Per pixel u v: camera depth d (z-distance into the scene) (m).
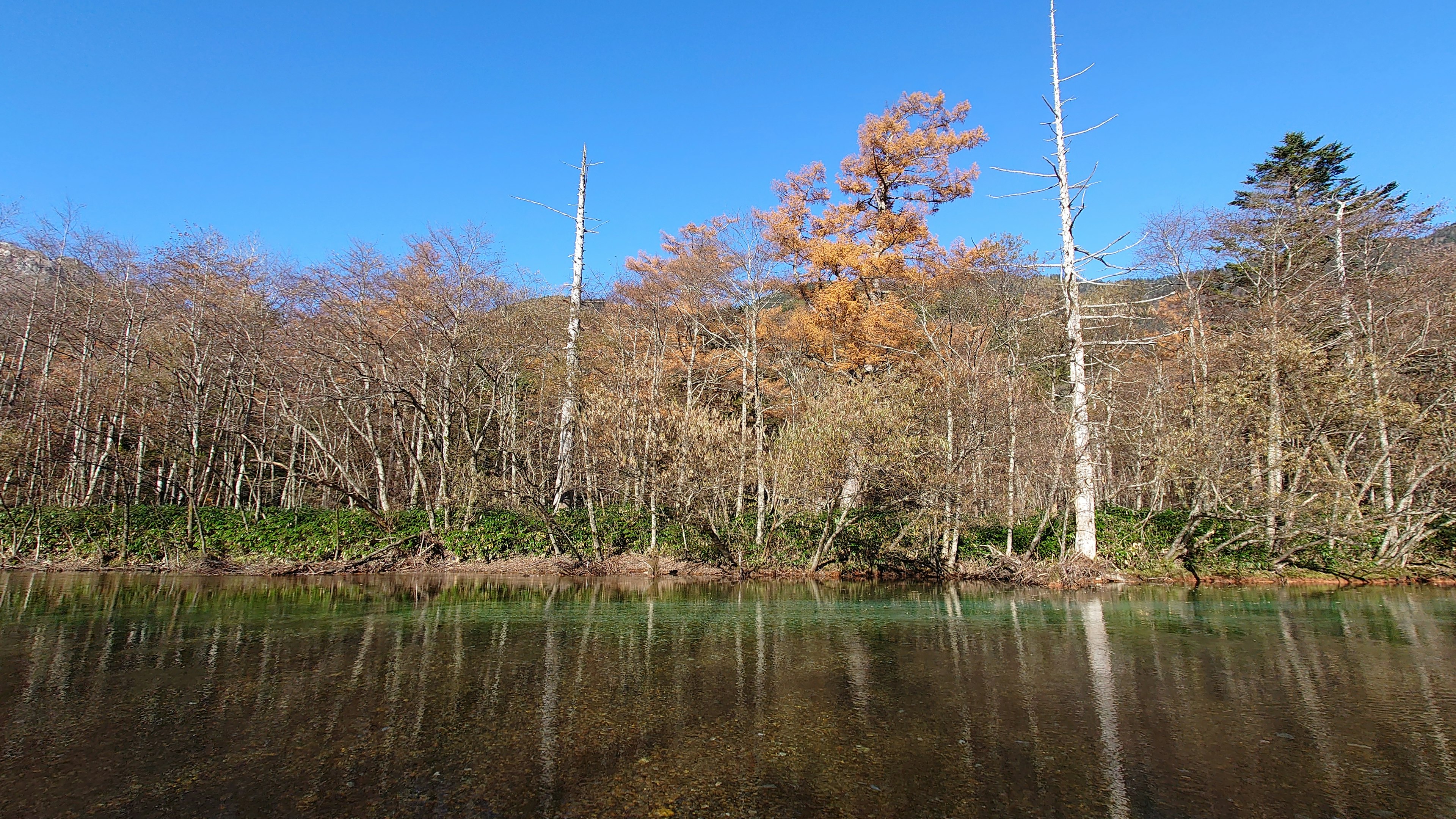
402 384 20.30
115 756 5.21
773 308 25.59
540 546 19.52
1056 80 18.28
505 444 22.75
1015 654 8.85
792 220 23.56
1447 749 5.59
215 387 21.83
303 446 25.48
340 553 18.58
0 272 20.67
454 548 19.05
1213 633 10.27
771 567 17.80
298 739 5.58
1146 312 23.25
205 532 18.48
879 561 17.77
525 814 4.32
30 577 16.20
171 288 19.67
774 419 25.66
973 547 18.75
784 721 6.14
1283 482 19.48
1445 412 17.25
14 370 21.14
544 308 23.61
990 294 23.58
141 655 8.41
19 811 4.32
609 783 4.80
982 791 4.75
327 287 19.30
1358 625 11.00
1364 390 17.55
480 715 6.19
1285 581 16.77
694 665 8.13
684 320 24.45
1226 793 4.76
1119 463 23.97
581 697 6.80
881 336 21.16
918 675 7.76
